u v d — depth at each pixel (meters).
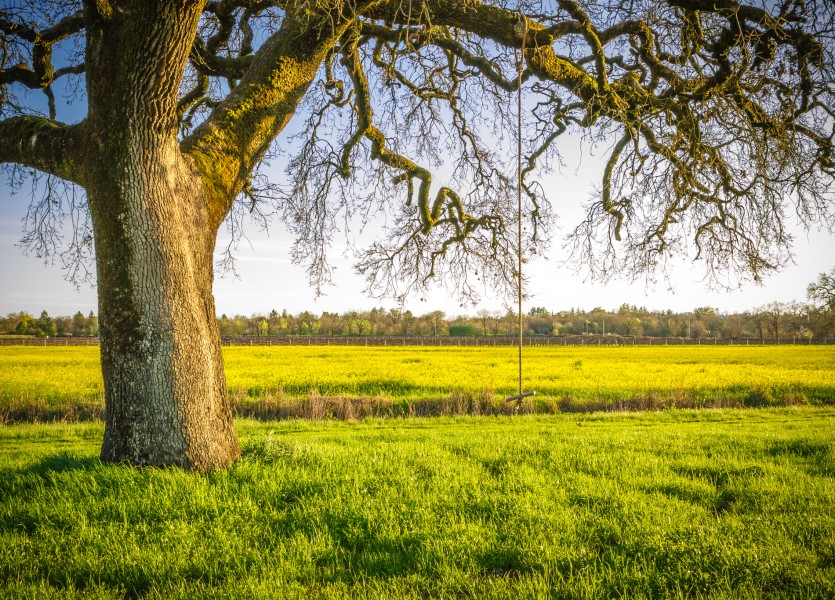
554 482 6.12
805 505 5.33
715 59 7.64
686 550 4.24
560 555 4.26
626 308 128.75
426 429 12.92
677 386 25.23
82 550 4.40
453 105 10.33
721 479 6.61
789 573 3.87
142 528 4.75
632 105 8.54
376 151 9.31
